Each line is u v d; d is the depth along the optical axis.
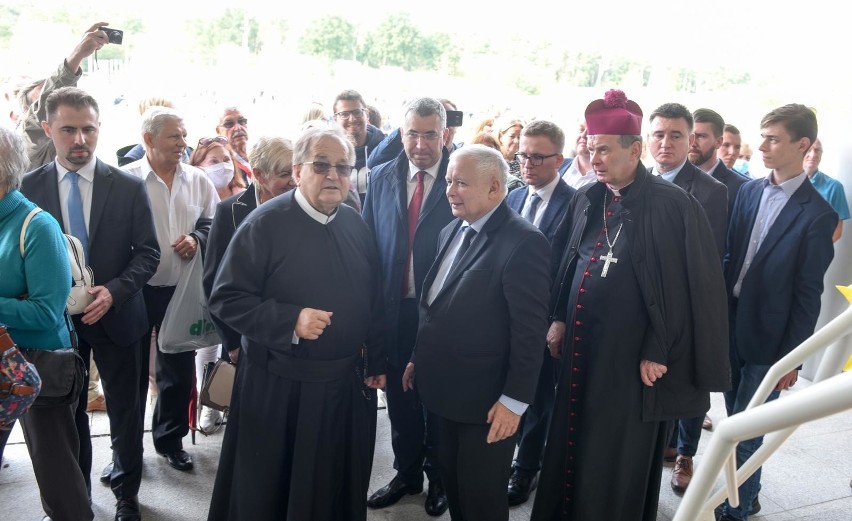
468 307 1.99
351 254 2.08
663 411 2.08
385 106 5.37
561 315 2.39
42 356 1.93
